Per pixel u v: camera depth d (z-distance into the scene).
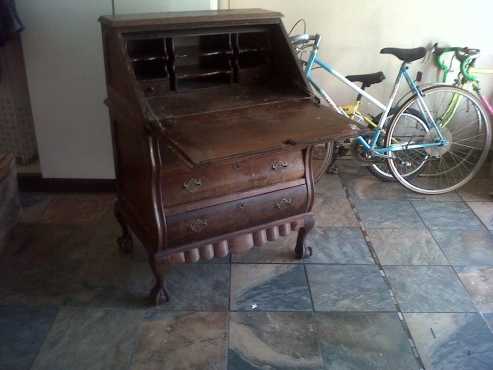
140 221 2.10
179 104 1.98
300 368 1.85
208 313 2.11
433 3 3.13
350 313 2.12
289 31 3.23
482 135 3.33
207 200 2.00
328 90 3.37
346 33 3.22
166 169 1.88
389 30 3.21
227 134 1.77
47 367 1.82
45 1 2.57
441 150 3.10
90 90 2.77
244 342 1.96
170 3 2.58
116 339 1.96
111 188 3.03
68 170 2.98
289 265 2.43
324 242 2.62
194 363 1.86
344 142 3.15
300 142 1.75
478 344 1.98
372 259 2.49
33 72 2.72
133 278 2.31
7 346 1.91
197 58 2.17
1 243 2.44
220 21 2.03
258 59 2.26
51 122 2.85
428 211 2.95
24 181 3.02
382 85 3.36
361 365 1.87
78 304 2.13
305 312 2.12
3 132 3.06
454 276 2.38
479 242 2.65
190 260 2.07
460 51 3.09
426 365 1.88
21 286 2.23
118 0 2.58
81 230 2.67
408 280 2.34
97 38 2.65
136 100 1.77
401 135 3.39
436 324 2.07
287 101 2.09
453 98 3.18
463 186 3.25
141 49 2.02
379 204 3.01
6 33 2.45
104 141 2.90
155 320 2.06
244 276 2.34
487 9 3.15
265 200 2.13
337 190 3.17
